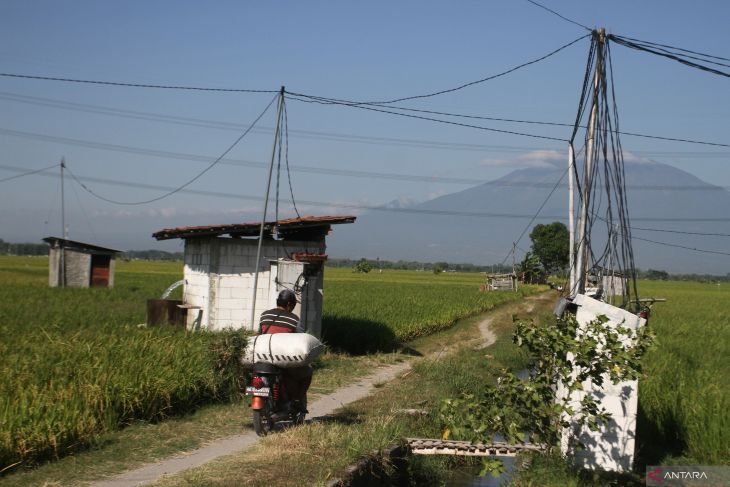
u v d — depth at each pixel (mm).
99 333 15539
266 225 18422
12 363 10859
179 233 18625
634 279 10742
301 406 10234
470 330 31000
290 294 10570
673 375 14938
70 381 9883
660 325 29703
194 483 7020
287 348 9609
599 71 11812
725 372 17391
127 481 7297
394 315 28781
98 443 8695
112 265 41500
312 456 8172
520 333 8672
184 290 20594
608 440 9062
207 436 9492
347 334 20891
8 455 7551
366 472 8242
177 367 11203
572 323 8570
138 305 28312
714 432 9961
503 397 8656
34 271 62938
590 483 8680
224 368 11938
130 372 10367
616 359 8281
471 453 9562
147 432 9477
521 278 73062
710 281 173250
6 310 23422
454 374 16406
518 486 8672
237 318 18750
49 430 7949
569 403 9148
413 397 13109
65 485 7094
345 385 14680
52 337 14648
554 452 9016
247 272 18859
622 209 11141
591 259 11320
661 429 11484
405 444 9688
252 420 10555
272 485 7062
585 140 11672
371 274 113750
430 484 9883
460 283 80875
